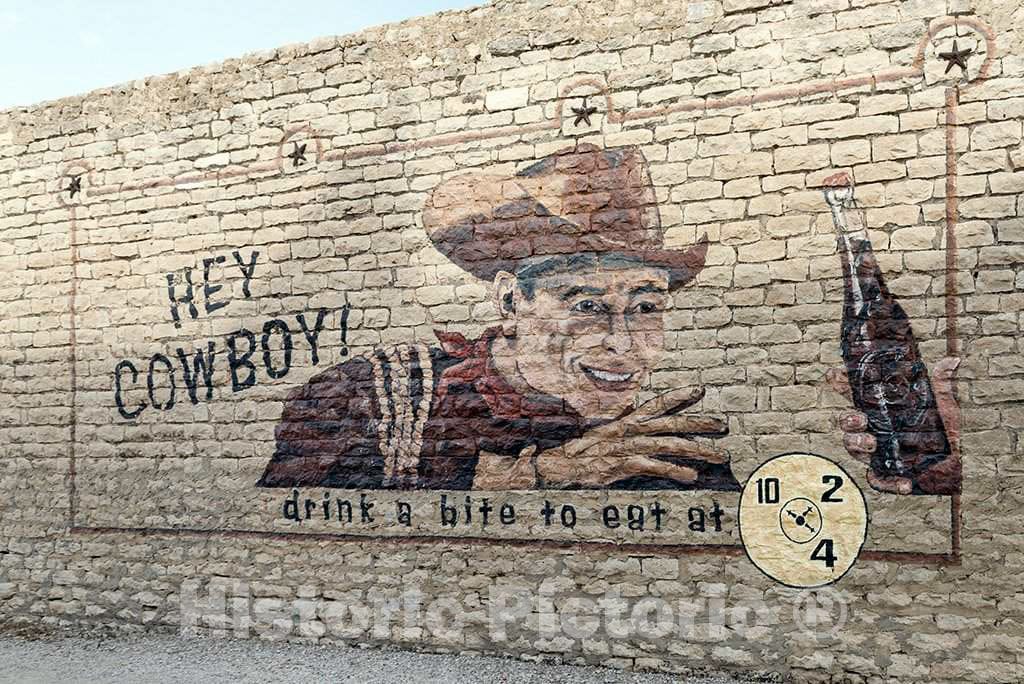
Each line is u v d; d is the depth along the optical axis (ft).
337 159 21.59
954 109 17.11
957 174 17.06
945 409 16.94
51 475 24.09
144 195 23.45
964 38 17.10
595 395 19.21
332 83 21.71
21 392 24.54
